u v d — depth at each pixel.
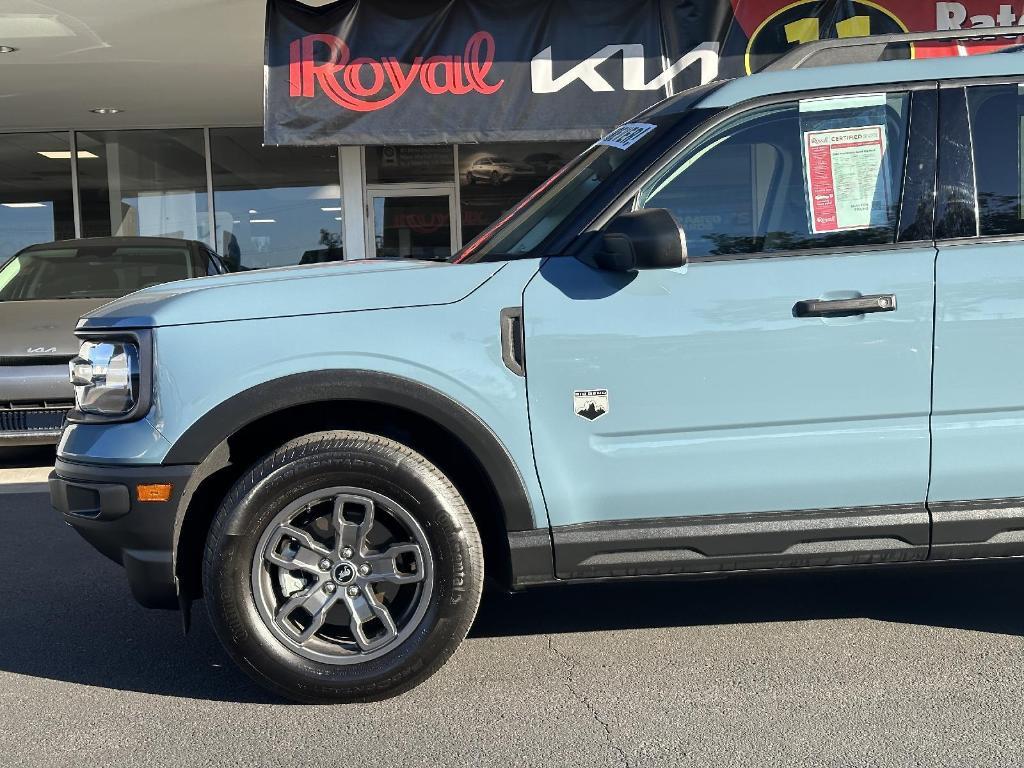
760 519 3.16
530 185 13.23
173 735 3.00
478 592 3.11
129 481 3.00
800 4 8.64
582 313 3.07
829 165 3.23
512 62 8.64
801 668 3.37
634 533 3.13
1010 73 3.28
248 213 13.51
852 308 3.06
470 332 3.06
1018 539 3.22
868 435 3.12
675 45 8.68
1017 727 2.89
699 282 3.10
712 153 3.24
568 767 2.73
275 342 3.03
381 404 3.14
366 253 12.70
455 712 3.10
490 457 3.08
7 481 6.83
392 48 8.55
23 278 8.03
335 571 3.10
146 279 8.04
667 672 3.37
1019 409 3.15
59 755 2.88
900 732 2.88
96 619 4.08
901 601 4.03
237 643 3.04
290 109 8.52
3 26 8.77
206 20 8.77
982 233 3.18
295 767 2.78
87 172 13.49
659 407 3.09
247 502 3.00
